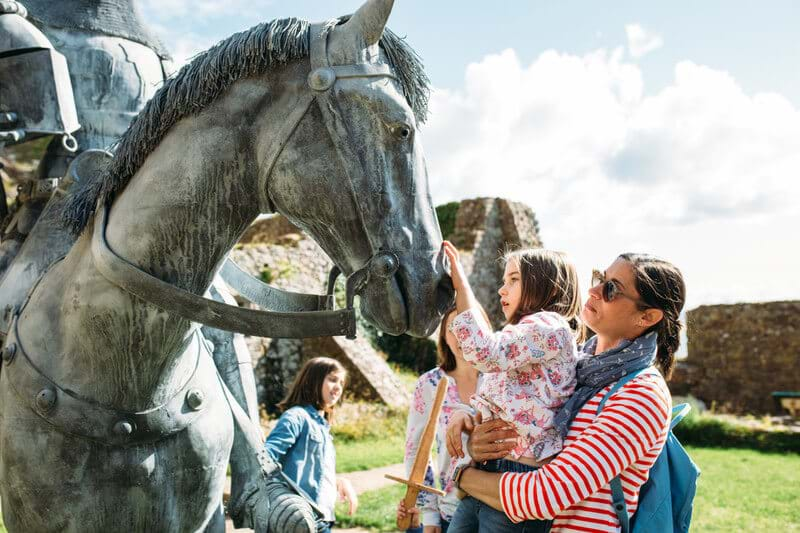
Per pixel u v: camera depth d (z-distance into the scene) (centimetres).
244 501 218
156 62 281
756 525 750
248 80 176
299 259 1811
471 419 238
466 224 2798
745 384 2202
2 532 368
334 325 172
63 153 253
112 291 181
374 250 171
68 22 259
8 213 263
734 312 2242
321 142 171
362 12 173
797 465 1212
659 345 213
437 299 176
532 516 190
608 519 194
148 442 191
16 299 222
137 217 180
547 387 211
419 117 186
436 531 347
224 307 173
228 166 177
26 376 190
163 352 186
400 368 1928
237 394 239
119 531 191
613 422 189
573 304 246
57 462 186
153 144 184
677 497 208
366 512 728
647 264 210
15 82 222
